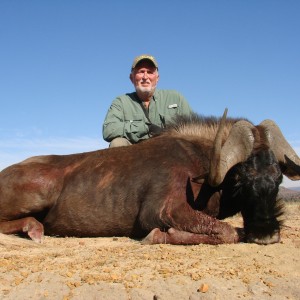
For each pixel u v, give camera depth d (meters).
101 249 1.91
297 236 2.20
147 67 2.94
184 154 2.21
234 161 1.97
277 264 1.62
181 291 1.40
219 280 1.46
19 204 2.36
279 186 1.98
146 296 1.38
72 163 2.45
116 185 2.28
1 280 1.52
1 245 2.03
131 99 2.97
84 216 2.31
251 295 1.38
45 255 1.83
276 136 2.06
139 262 1.64
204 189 2.13
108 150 2.45
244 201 1.99
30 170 2.39
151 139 2.41
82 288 1.44
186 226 2.02
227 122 2.31
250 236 1.92
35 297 1.43
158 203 2.10
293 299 1.37
